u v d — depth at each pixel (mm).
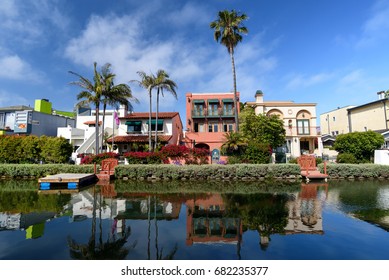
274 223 7305
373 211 8523
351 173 17891
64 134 36062
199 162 22672
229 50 25719
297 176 17969
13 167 19938
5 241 5961
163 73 25688
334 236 6039
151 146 25938
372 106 32906
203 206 9766
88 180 17094
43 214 8625
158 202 10625
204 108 30375
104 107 26016
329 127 41781
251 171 18172
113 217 8211
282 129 23875
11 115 40656
